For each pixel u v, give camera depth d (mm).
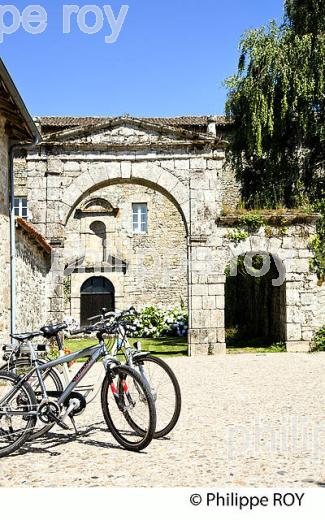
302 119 20172
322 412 7266
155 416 5312
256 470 4770
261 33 20641
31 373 5625
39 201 17109
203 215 17281
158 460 5094
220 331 16953
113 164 17312
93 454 5332
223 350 16875
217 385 10055
